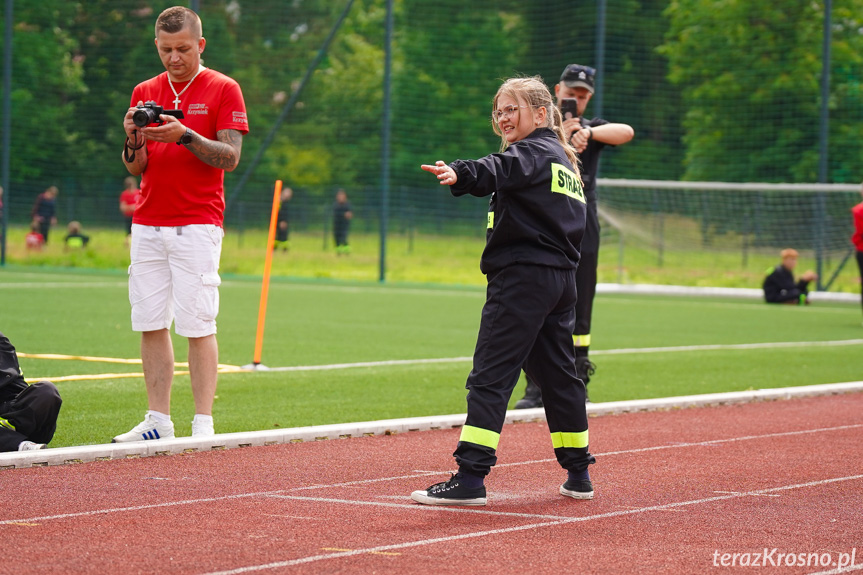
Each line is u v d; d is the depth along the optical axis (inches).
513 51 2632.9
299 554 259.1
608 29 2469.2
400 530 285.4
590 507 319.9
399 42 2687.0
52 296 1115.9
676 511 315.3
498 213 319.3
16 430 386.6
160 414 409.1
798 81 2075.5
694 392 598.9
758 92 2122.3
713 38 2197.3
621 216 1571.1
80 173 2210.9
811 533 290.5
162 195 403.5
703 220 1579.7
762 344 866.1
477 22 2659.9
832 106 2049.7
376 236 1955.0
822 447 431.2
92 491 328.8
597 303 1322.6
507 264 317.4
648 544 275.6
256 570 244.5
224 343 773.9
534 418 490.9
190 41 405.1
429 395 558.6
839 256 1546.5
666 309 1246.3
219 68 2305.6
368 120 2645.2
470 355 740.7
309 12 2522.1
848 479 366.6
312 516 300.5
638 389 606.2
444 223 1985.7
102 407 491.5
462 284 1605.6
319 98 2511.1
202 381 414.6
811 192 1551.4
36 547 262.8
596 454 411.5
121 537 273.9
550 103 330.0
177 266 404.8
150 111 383.9
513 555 262.1
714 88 2161.7
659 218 1581.0
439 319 1005.8
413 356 726.5
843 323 1090.1
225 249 1829.5
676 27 2308.1
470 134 2662.4
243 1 2373.3
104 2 2231.8
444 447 418.9
